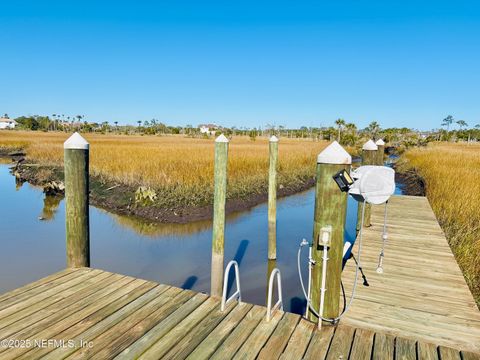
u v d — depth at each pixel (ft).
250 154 69.05
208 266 22.16
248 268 21.80
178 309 10.78
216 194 14.44
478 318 10.94
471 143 200.75
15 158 88.79
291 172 59.16
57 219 33.63
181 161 53.36
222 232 14.65
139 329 9.63
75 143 13.10
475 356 8.72
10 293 11.55
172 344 8.99
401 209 27.84
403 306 11.66
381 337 9.47
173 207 35.35
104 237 28.43
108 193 42.32
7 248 25.03
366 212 21.98
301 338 9.35
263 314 10.59
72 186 13.25
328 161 9.25
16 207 38.78
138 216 34.42
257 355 8.61
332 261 9.69
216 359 8.42
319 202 9.53
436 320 10.78
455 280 13.91
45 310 10.52
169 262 22.85
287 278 20.30
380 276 14.24
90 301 11.14
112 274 13.24
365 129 211.41
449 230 24.63
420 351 8.90
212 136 219.41
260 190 46.83
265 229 31.30
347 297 12.30
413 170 68.23
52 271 21.08
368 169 12.21
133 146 94.38
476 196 31.09
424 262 15.89
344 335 9.51
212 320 10.18
